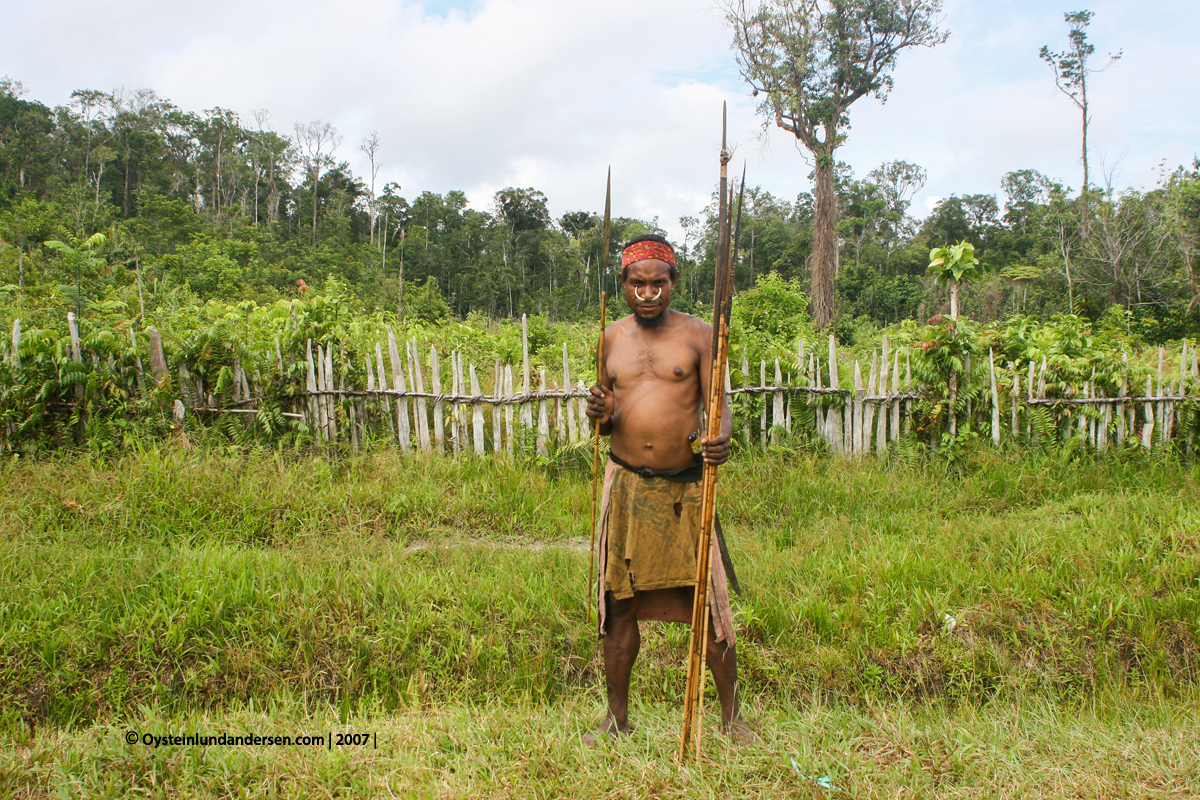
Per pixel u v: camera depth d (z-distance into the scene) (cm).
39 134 7169
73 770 256
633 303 272
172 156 8456
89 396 600
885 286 4284
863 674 356
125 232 3475
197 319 773
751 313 1368
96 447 577
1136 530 476
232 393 646
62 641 341
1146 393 715
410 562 447
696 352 274
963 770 258
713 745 271
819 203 3036
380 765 261
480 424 654
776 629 381
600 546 283
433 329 1113
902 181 6831
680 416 271
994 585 414
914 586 414
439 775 255
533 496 577
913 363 690
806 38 2936
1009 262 5766
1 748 276
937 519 538
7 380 581
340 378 664
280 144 8456
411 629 369
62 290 935
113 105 7919
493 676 355
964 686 353
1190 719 319
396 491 564
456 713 307
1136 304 2714
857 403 675
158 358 620
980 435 680
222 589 382
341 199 8162
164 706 325
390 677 354
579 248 7412
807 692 348
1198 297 2384
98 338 604
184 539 472
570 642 374
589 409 277
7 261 2238
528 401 654
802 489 594
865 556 455
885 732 286
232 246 4747
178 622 359
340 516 528
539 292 6931
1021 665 370
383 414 664
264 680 342
